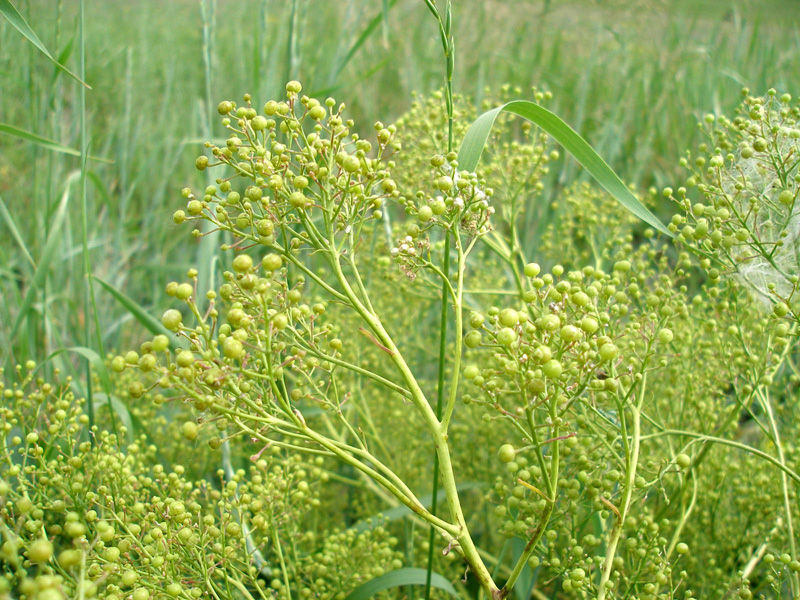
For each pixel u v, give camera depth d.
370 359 0.43
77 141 0.64
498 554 0.38
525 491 0.26
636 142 0.67
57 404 0.26
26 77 0.49
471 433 0.43
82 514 0.24
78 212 0.61
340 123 0.23
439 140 0.36
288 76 0.46
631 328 0.25
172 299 0.58
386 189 0.23
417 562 0.37
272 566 0.35
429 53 0.87
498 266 0.50
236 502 0.26
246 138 0.23
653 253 0.34
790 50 0.76
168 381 0.19
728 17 0.84
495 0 0.94
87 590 0.17
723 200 0.27
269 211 0.22
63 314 0.53
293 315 0.23
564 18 0.98
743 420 0.49
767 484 0.32
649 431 0.34
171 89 0.86
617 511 0.23
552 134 0.27
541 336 0.21
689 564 0.32
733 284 0.29
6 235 0.61
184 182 0.76
